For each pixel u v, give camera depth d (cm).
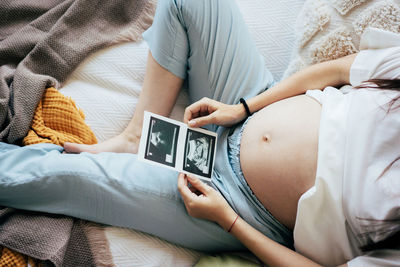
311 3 145
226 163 120
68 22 146
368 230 93
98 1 152
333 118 105
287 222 113
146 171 117
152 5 158
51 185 112
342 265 95
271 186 111
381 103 99
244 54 130
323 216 102
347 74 119
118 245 119
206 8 120
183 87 152
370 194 93
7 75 135
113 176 113
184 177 114
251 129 119
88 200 114
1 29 148
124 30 155
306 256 108
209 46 125
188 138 119
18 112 128
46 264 108
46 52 141
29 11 151
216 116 121
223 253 123
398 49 109
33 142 126
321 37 141
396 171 91
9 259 108
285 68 157
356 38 136
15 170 112
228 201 117
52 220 116
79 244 116
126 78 151
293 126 111
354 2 136
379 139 95
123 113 145
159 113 135
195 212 111
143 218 117
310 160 105
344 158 100
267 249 106
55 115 133
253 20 161
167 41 124
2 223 114
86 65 149
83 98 144
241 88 131
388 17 130
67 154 118
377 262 90
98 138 142
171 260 121
